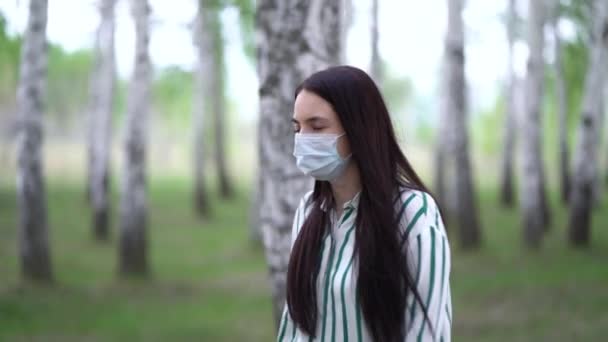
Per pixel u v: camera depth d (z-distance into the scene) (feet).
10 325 26.16
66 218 57.93
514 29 61.57
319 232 6.97
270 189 13.57
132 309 29.19
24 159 33.01
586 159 41.06
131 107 35.96
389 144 6.81
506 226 53.57
